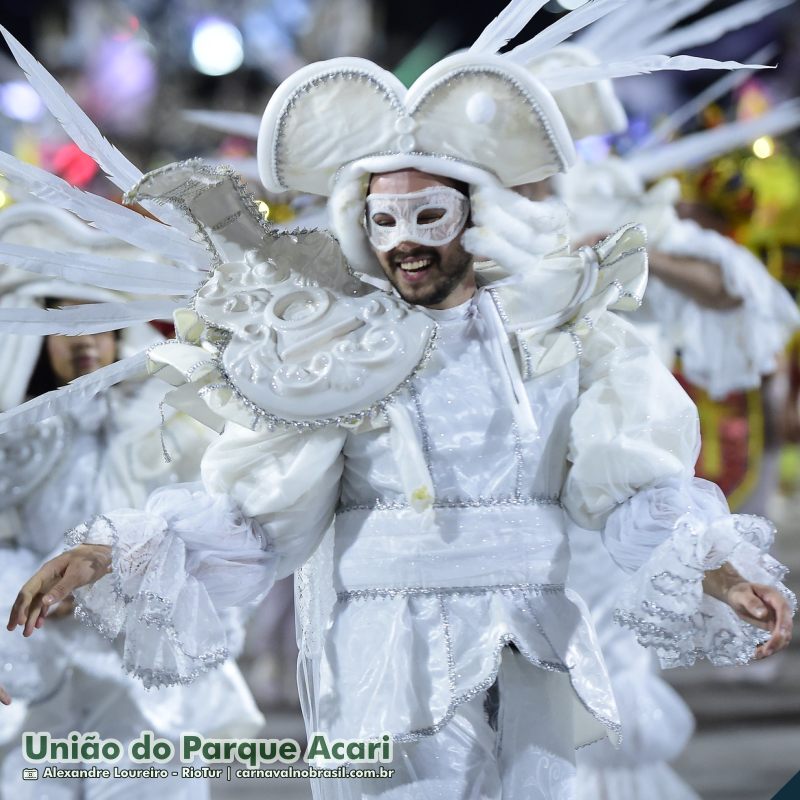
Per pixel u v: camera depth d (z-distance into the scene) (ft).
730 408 44.73
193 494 19.58
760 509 45.78
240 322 19.63
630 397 19.63
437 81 18.79
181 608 18.76
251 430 19.49
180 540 18.97
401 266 19.49
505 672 19.30
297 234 20.18
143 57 67.67
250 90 72.43
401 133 19.03
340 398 19.13
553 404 19.67
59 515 28.22
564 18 20.30
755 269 40.01
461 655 18.81
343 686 19.16
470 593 19.10
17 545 28.12
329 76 18.95
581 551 28.99
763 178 45.83
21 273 28.25
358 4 75.66
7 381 28.91
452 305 19.99
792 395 59.00
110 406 28.84
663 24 25.73
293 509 19.51
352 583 19.44
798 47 60.39
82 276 20.24
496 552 19.12
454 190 19.34
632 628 18.48
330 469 19.52
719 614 18.85
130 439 28.73
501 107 18.92
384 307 19.71
